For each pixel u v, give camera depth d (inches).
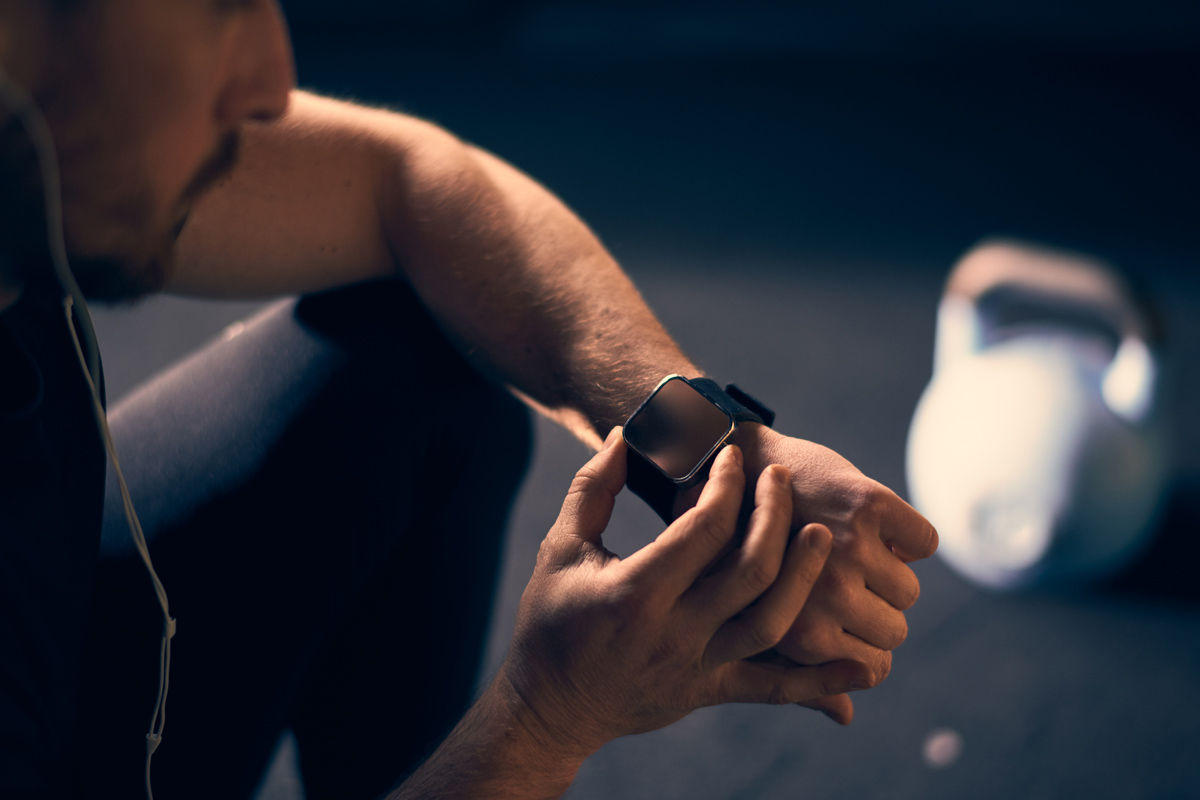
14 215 27.9
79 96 27.6
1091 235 120.7
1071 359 63.7
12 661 28.7
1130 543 62.5
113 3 27.4
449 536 36.9
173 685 33.3
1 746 28.4
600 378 35.3
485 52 207.6
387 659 36.9
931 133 157.9
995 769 52.0
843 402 86.5
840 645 31.8
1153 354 60.4
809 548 30.1
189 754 33.6
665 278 111.5
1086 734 54.3
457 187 37.0
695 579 30.3
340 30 223.6
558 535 31.3
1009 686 57.7
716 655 30.5
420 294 36.9
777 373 91.7
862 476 32.1
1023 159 146.3
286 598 34.3
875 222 127.4
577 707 30.8
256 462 35.1
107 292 29.8
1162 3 205.2
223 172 30.3
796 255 117.9
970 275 66.4
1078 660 59.6
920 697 57.1
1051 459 61.0
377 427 35.3
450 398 36.2
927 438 66.3
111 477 35.4
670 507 33.4
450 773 31.2
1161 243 117.8
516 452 38.1
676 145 156.3
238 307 102.7
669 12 224.2
